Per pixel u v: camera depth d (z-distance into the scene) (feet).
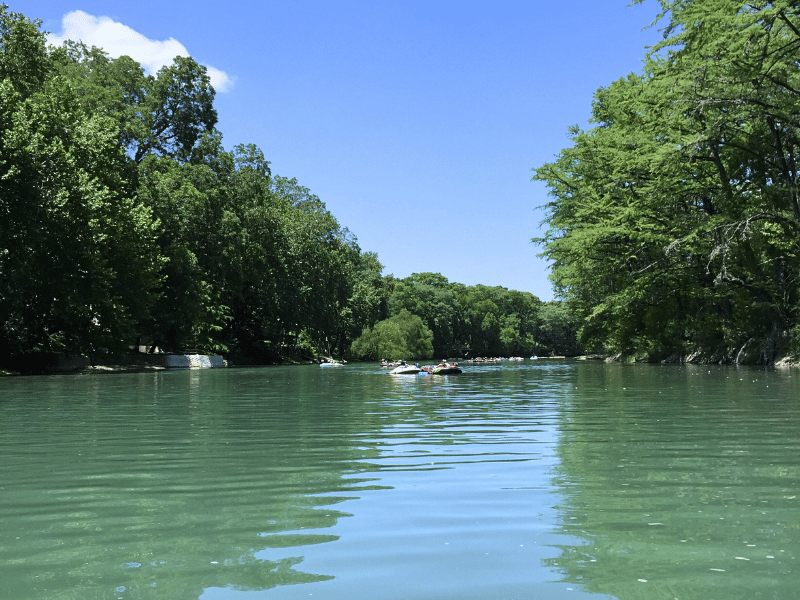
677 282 129.39
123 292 115.65
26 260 98.99
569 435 26.11
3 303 97.14
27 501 15.17
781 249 107.14
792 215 99.81
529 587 9.34
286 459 20.98
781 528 12.31
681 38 100.42
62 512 14.11
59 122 108.37
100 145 114.62
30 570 10.25
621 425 29.30
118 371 117.70
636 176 122.52
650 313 137.39
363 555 10.93
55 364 112.27
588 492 15.66
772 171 112.16
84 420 33.42
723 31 93.91
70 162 100.07
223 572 10.11
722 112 101.30
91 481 17.52
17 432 28.32
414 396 50.83
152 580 9.74
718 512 13.58
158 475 18.34
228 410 39.04
